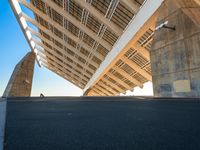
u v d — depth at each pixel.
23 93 35.72
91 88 62.06
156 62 16.05
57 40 40.34
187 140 2.78
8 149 2.42
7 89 34.09
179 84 12.86
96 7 23.44
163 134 3.12
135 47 25.94
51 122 4.22
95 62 41.84
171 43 13.88
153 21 17.23
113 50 27.97
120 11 21.44
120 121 4.30
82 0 22.75
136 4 19.39
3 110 6.46
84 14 25.77
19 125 3.86
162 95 14.99
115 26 24.28
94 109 6.79
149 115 5.16
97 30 28.08
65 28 33.81
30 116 5.04
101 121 4.33
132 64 32.34
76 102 10.55
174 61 13.47
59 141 2.76
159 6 14.65
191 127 3.62
